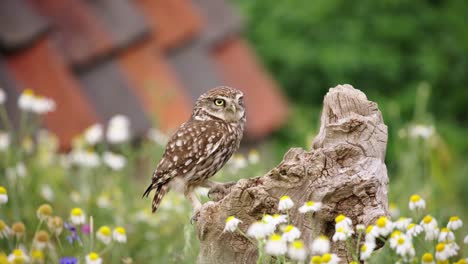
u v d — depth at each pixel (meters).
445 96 26.44
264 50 25.38
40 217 8.29
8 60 14.69
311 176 7.73
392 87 25.36
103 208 11.22
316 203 7.27
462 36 26.75
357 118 7.86
